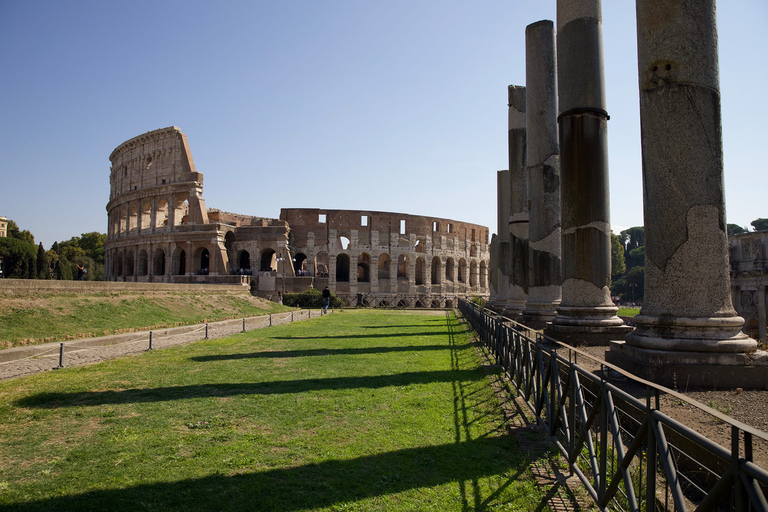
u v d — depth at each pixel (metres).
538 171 17.55
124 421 8.76
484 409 9.28
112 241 75.50
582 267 12.38
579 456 6.33
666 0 8.52
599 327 12.05
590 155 12.27
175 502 5.61
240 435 7.98
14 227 109.12
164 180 68.19
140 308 29.88
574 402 6.14
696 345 7.82
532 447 7.10
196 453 7.16
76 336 21.69
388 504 5.50
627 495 4.30
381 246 73.62
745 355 7.79
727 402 6.88
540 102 17.67
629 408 6.94
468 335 23.11
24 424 8.62
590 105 12.32
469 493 5.73
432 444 7.47
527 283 22.11
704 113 8.26
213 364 14.85
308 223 71.69
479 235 91.81
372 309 56.91
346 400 10.17
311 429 8.29
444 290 79.88
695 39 8.37
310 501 5.61
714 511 3.39
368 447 7.38
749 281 34.94
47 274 86.25
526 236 22.27
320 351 17.77
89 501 5.62
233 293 45.28
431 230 79.12
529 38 18.11
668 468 3.72
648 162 8.67
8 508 5.44
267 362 15.19
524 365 9.87
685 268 8.19
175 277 62.31
